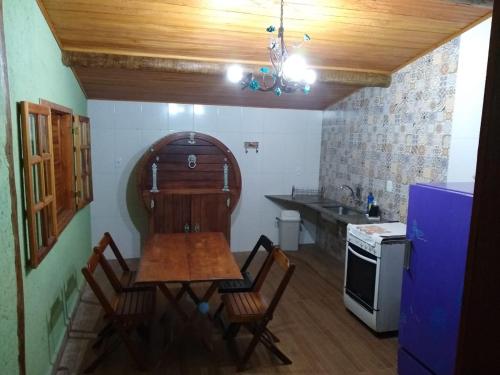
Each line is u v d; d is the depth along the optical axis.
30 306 2.05
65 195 3.21
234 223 5.21
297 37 3.12
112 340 2.86
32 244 2.00
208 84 4.08
